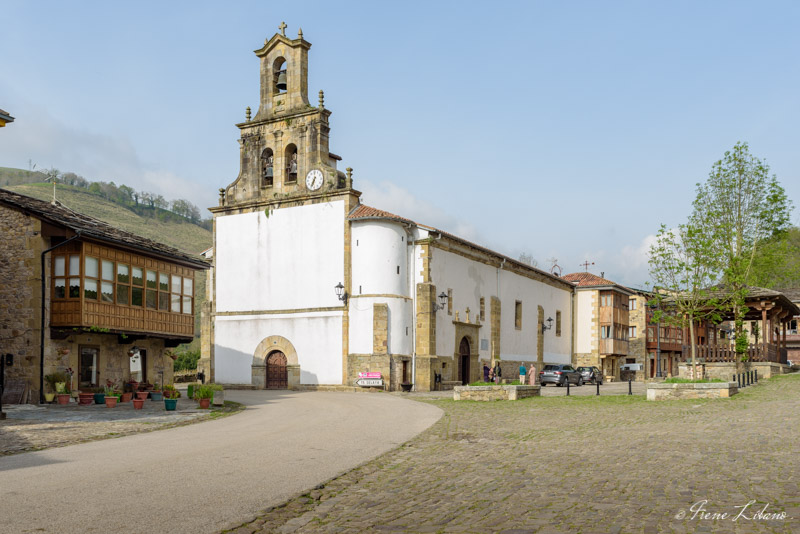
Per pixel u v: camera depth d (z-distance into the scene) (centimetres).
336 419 2245
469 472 1265
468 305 4644
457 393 3111
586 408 2578
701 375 3912
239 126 4491
